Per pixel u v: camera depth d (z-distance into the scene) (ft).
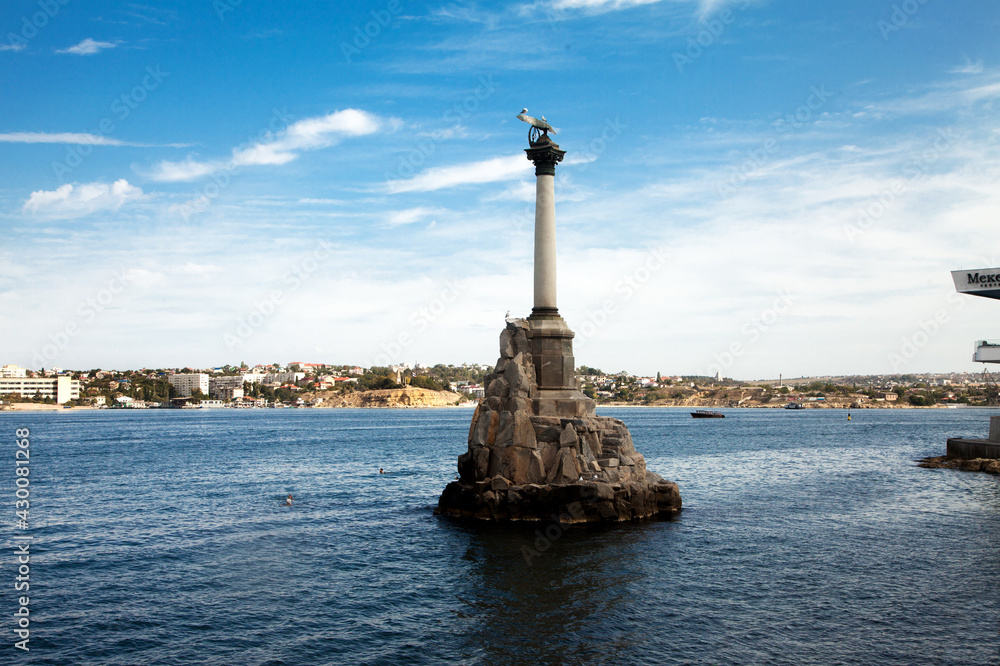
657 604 103.19
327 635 92.43
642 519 160.76
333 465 297.53
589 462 158.51
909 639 89.61
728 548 134.72
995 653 85.15
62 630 94.02
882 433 535.19
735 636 90.84
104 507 185.98
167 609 102.32
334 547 138.31
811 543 138.92
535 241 168.66
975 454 266.98
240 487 225.76
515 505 155.33
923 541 141.08
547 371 167.73
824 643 88.48
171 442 450.30
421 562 126.52
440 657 85.20
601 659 84.07
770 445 409.28
